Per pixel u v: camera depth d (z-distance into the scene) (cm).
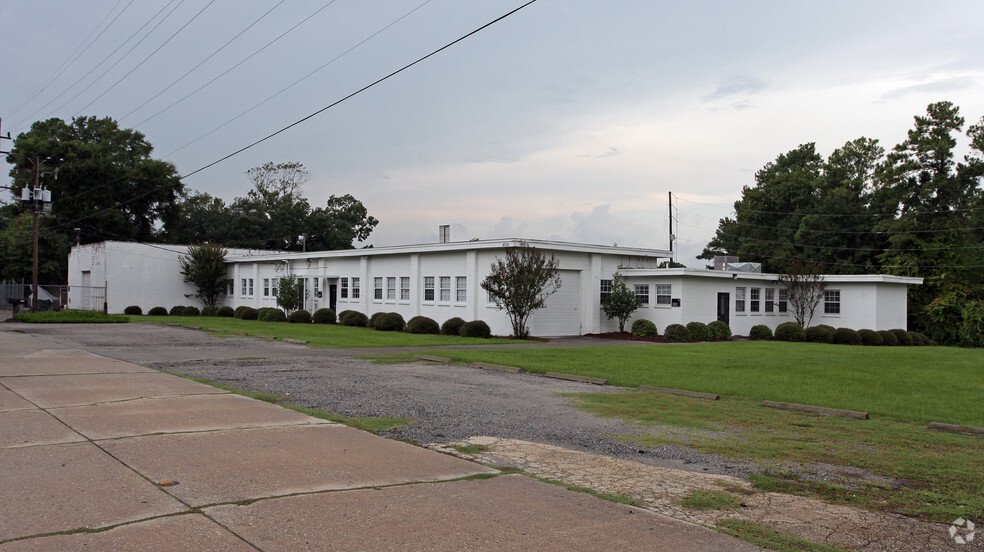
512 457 694
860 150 5772
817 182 5775
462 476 608
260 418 841
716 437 832
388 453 680
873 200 5241
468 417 918
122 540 423
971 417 978
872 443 809
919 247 4731
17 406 888
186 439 711
